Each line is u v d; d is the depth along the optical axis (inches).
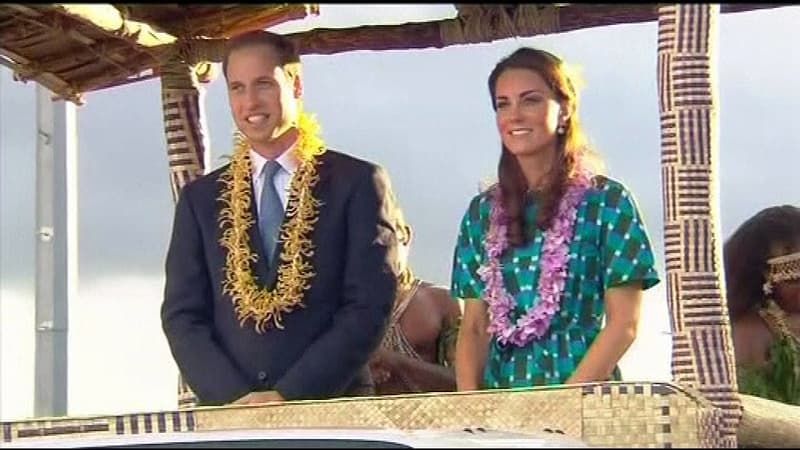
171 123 327.3
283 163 267.7
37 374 424.2
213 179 274.5
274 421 243.6
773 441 268.1
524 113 255.0
